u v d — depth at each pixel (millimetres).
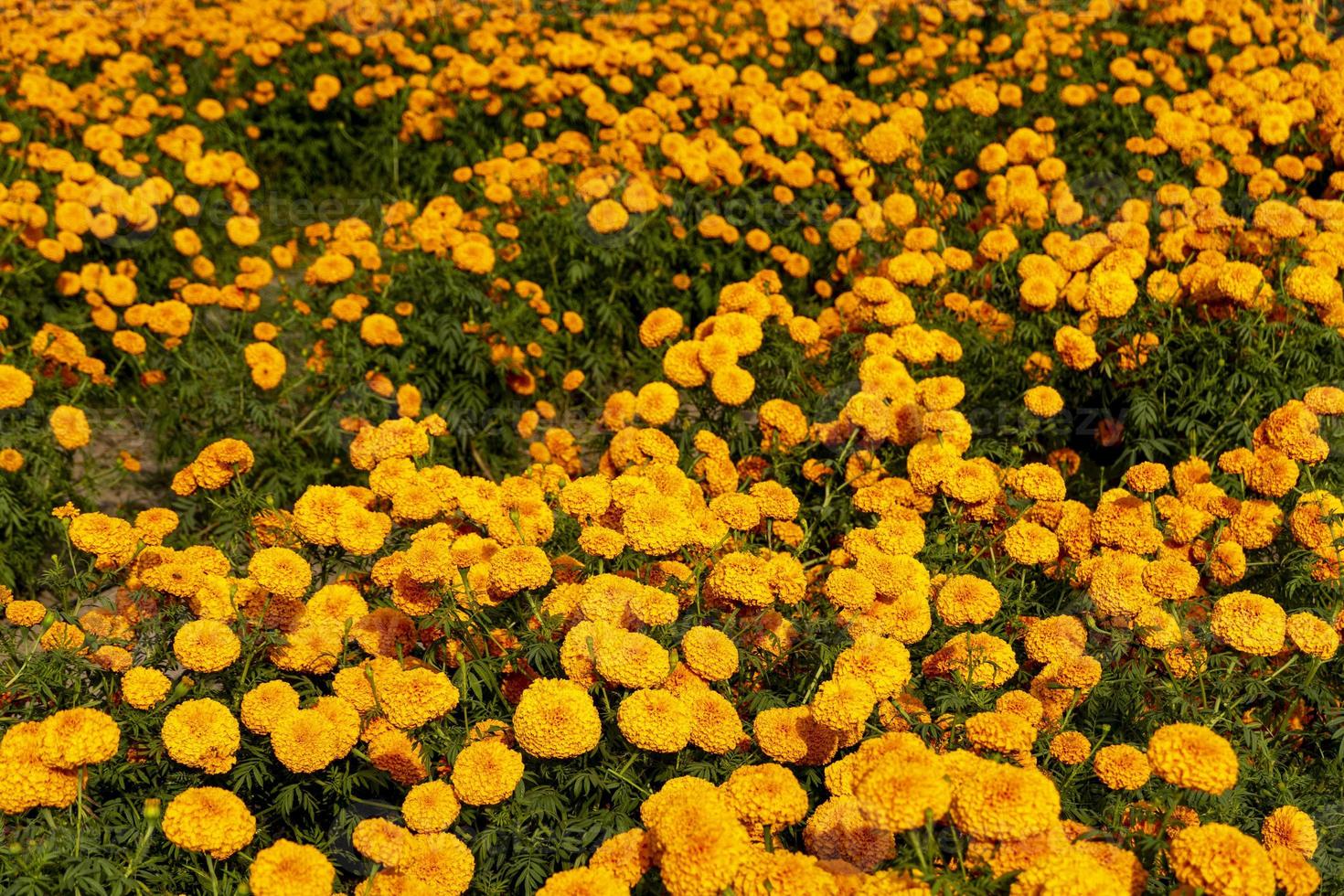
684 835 2613
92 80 10258
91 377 5953
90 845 2984
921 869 2518
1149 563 3684
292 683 3520
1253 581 4270
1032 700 3264
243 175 7730
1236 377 4918
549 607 3594
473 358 5855
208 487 4152
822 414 4992
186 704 3148
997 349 5566
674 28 10125
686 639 3357
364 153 9688
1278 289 5301
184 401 6051
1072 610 3803
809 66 9891
